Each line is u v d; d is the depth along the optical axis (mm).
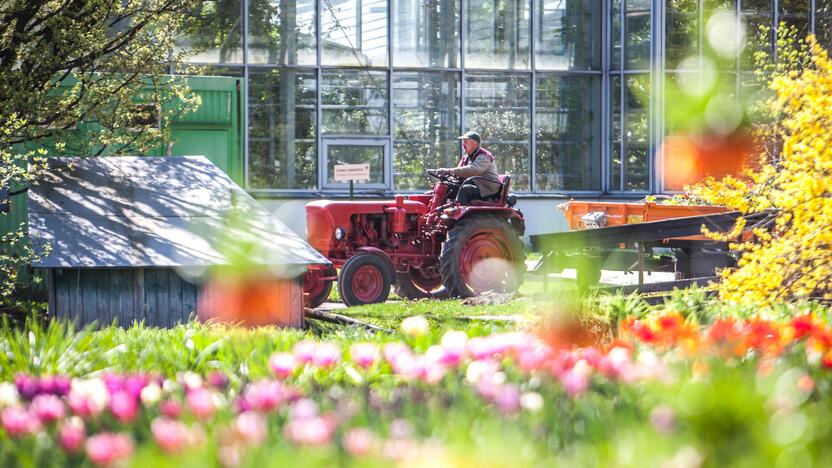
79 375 7172
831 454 3051
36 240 13930
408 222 20062
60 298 13805
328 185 35562
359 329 10703
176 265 13086
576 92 38250
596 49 38344
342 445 3803
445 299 19781
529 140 37875
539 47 37906
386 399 5480
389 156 36219
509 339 6387
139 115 21531
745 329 7109
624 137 38062
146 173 16625
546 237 17750
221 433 3852
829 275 10766
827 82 9992
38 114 18844
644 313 9695
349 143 35844
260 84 35000
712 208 22062
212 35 34625
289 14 35250
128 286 13852
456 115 37062
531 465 3365
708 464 2918
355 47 35875
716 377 4555
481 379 5352
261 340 8023
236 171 26016
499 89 37562
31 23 20609
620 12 37969
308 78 35500
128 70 20141
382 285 19062
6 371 7160
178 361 7438
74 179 16234
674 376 5230
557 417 4445
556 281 22781
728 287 10828
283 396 5039
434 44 36812
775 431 2965
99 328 13812
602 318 8055
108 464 3600
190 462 3369
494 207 19609
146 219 14688
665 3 37406
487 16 37375
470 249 19391
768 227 13758
